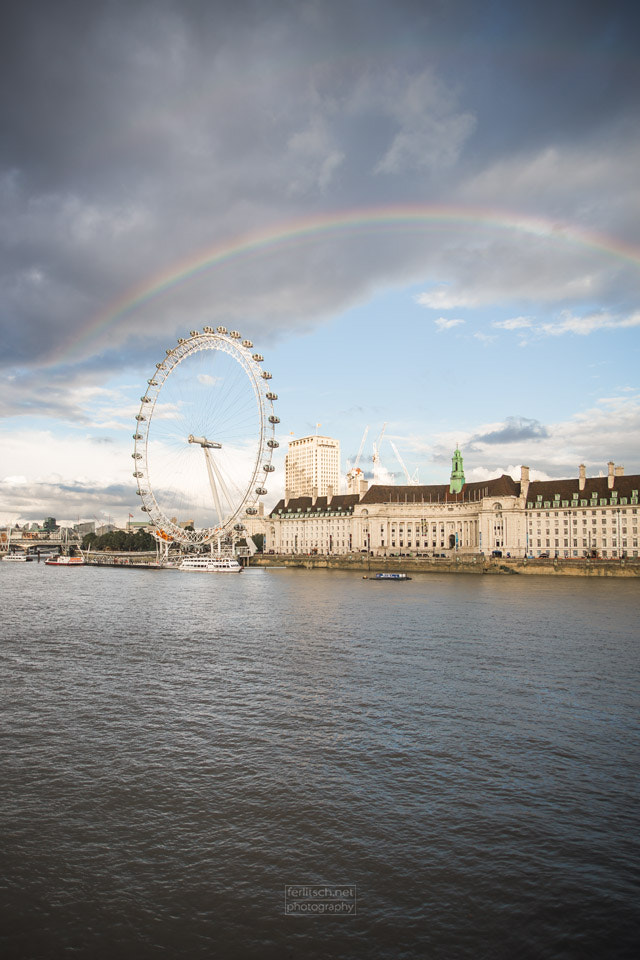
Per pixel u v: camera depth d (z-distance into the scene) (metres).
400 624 94.06
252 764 40.34
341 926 26.17
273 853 30.86
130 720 48.28
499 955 24.81
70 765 40.12
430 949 25.08
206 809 34.75
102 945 25.06
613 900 27.77
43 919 26.36
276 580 197.75
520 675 61.62
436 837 32.28
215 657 70.06
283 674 61.94
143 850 31.03
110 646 76.69
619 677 60.91
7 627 91.94
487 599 131.62
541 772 39.47
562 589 157.62
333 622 96.50
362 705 51.91
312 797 36.09
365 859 30.45
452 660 68.25
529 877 29.22
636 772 39.59
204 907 27.19
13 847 31.11
